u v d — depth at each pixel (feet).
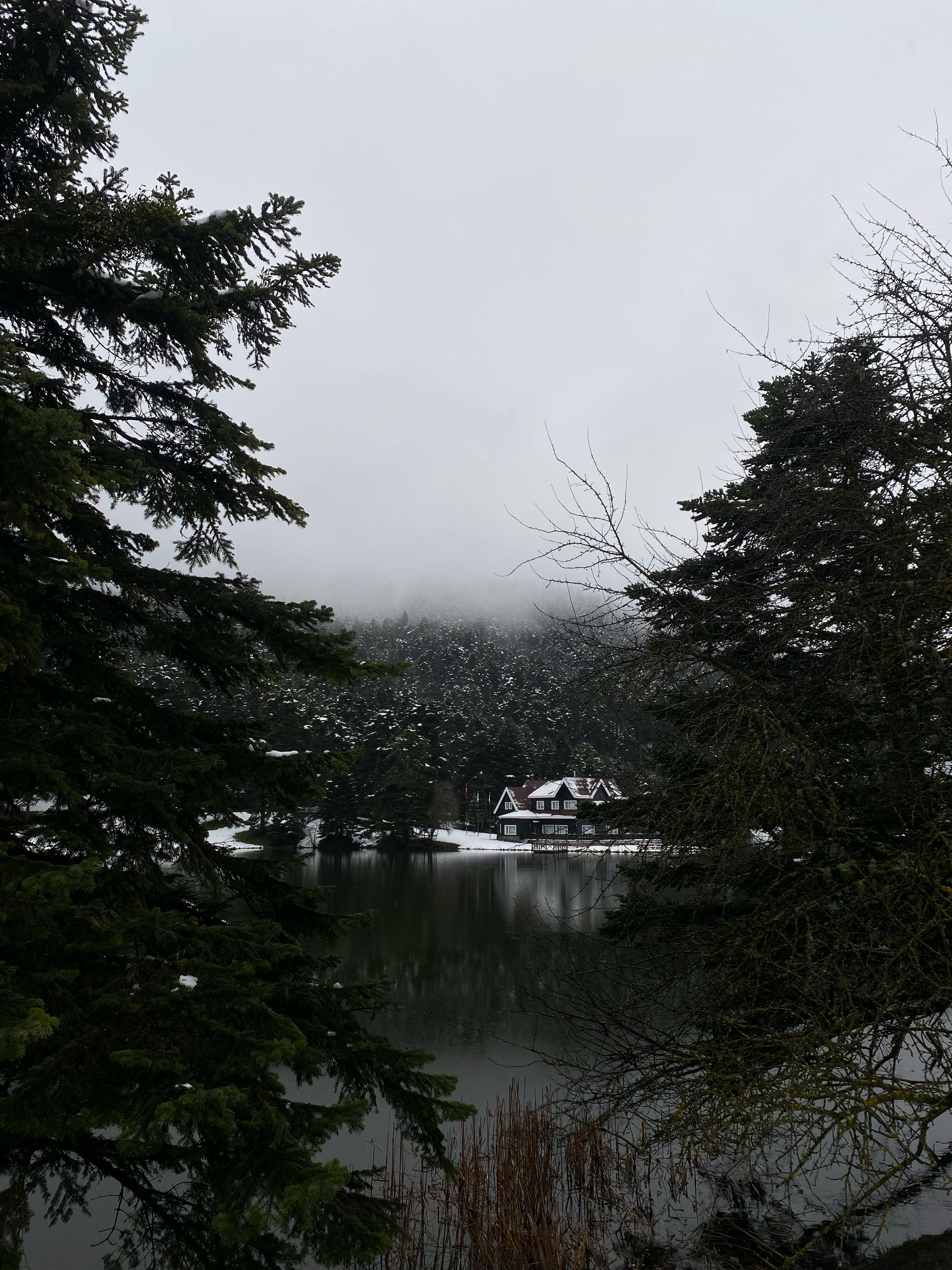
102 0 15.62
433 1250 23.32
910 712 19.10
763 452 22.49
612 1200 24.54
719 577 22.12
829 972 17.04
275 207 16.48
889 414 20.16
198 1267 12.87
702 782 18.63
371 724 226.17
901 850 18.19
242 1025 12.81
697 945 20.76
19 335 17.17
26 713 14.46
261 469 17.72
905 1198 23.35
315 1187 9.73
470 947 70.85
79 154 17.08
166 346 17.80
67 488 12.55
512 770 250.37
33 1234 20.42
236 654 17.63
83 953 12.63
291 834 145.69
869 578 19.69
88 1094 10.61
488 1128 31.60
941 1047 17.29
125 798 13.91
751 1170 21.76
